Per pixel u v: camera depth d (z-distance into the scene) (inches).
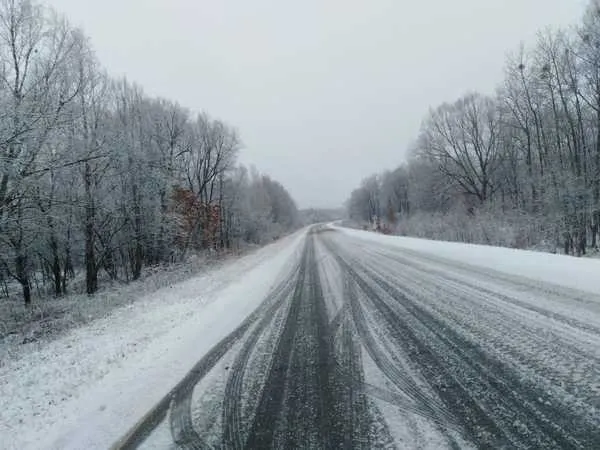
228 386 168.9
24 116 407.2
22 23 472.4
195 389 169.8
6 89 443.8
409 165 2203.5
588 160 889.5
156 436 134.8
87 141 570.6
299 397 150.5
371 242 901.8
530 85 1029.8
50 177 522.6
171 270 749.3
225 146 1366.9
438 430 116.7
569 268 309.6
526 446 104.4
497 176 1471.5
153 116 956.0
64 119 472.7
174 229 906.1
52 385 200.7
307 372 173.5
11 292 832.3
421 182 1931.6
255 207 2241.6
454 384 144.5
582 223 784.9
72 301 544.4
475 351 172.6
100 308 425.7
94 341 274.8
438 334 201.0
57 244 671.1
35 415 168.2
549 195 836.0
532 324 197.8
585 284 255.9
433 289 310.3
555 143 991.6
